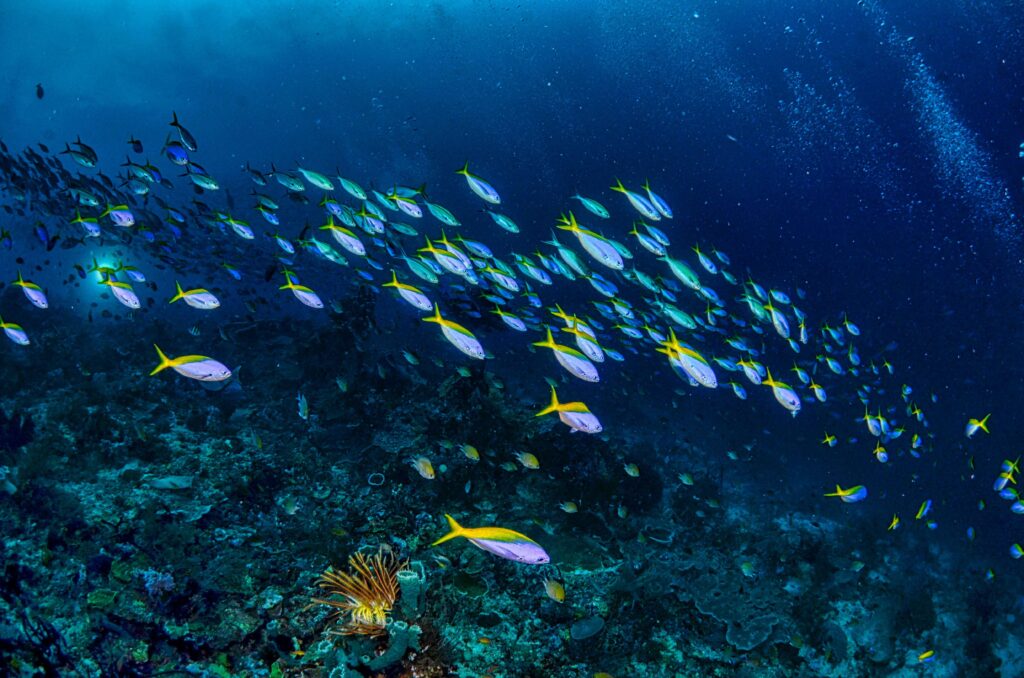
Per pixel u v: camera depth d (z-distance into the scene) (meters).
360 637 4.03
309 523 6.16
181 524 5.49
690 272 7.77
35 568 4.55
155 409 8.09
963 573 10.13
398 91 33.81
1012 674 7.72
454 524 2.90
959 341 18.56
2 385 7.91
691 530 8.69
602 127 31.98
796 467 13.40
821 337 12.07
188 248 12.50
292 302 15.20
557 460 7.92
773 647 6.09
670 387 15.70
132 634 4.21
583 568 6.30
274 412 8.76
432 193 27.73
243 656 4.30
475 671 4.69
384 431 7.86
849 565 8.03
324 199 8.94
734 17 32.41
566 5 34.44
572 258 8.51
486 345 16.06
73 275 10.35
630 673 5.31
